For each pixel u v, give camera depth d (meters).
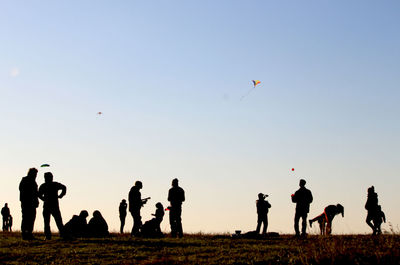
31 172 21.67
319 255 17.28
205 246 19.95
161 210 24.89
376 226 23.45
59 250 18.86
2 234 24.58
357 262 16.45
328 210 24.66
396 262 16.36
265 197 24.41
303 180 23.92
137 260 17.39
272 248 19.27
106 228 23.95
